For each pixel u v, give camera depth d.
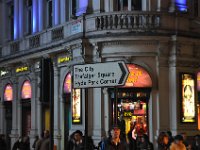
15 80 35.47
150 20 25.72
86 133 12.72
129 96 26.02
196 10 28.20
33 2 33.78
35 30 33.38
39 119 32.41
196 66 27.16
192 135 26.44
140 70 25.92
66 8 29.95
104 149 12.82
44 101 12.02
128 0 26.78
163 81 26.14
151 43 25.88
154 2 26.55
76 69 12.02
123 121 25.39
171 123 26.17
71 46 27.66
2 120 37.38
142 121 26.20
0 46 37.19
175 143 14.51
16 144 26.64
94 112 26.59
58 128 29.95
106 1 26.75
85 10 27.06
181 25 26.53
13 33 37.22
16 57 34.19
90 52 26.78
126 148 12.98
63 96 29.66
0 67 37.19
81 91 27.38
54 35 29.83
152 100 26.02
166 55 26.19
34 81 32.88
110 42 25.91
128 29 25.48
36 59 32.44
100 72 11.73
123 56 25.81
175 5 26.62
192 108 26.77
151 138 25.88
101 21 26.03
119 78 11.51
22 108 34.88
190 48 26.86
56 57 30.17
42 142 19.48
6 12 37.97
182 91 26.34
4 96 37.19
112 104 26.27
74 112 27.89
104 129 26.23
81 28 26.83
